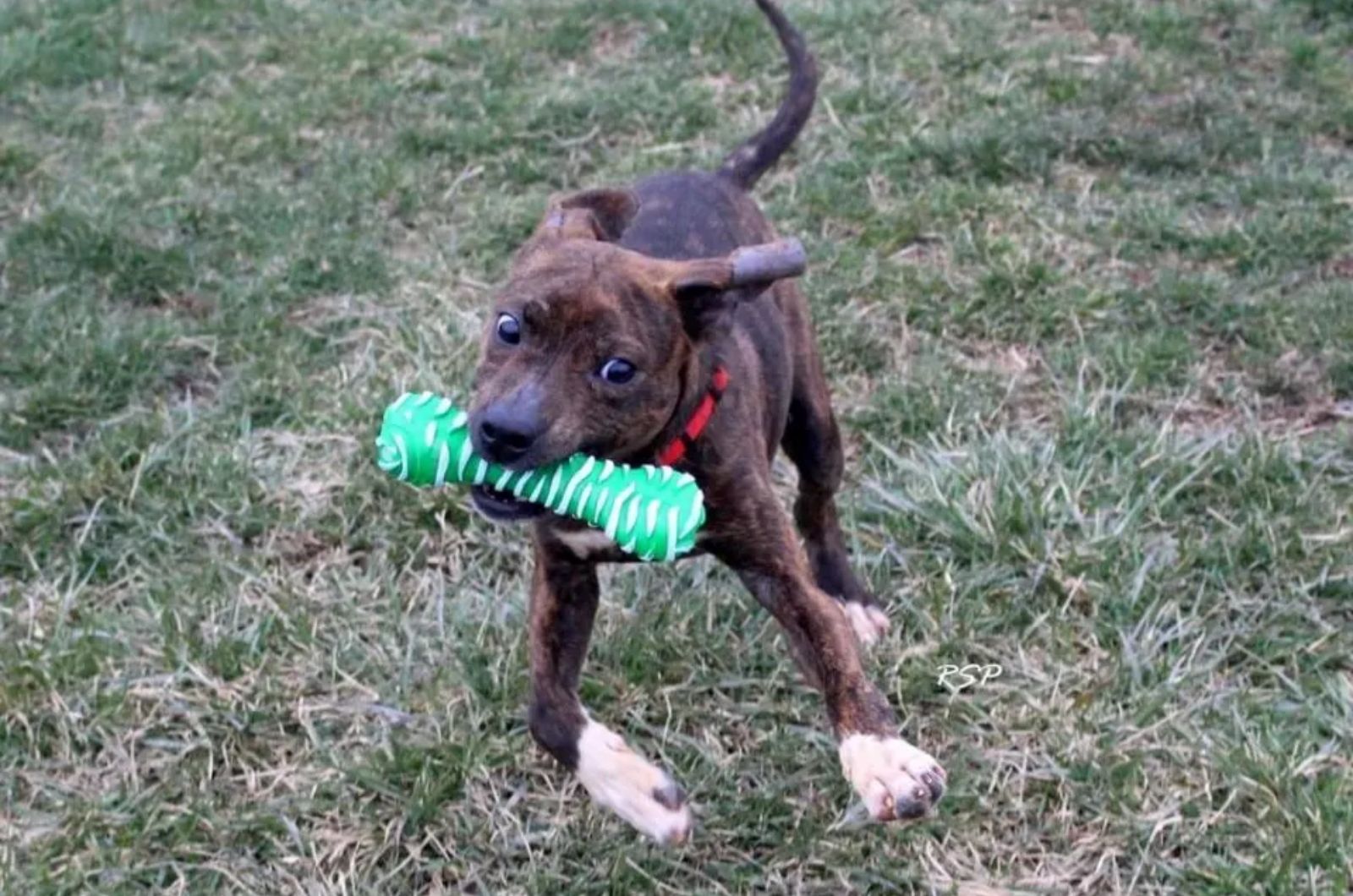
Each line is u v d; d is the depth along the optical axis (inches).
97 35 104.6
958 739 58.8
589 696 60.3
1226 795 56.3
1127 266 78.3
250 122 92.2
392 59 100.0
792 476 68.7
